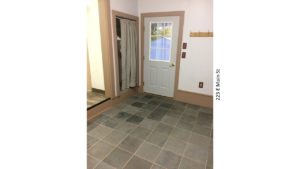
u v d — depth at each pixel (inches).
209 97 127.5
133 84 145.8
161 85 147.4
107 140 85.2
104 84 125.9
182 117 112.2
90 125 99.0
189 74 131.5
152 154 76.0
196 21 119.6
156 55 143.0
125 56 131.5
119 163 70.0
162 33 135.2
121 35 124.0
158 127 99.0
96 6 117.3
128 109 122.3
